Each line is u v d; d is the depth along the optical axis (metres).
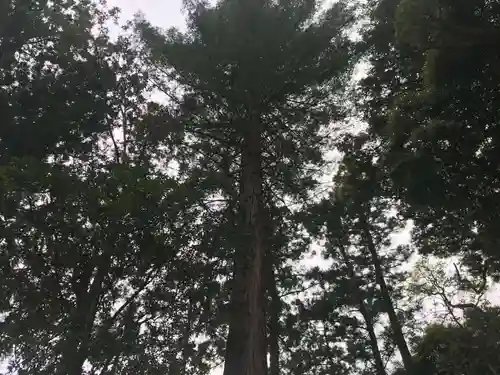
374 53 12.20
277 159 10.74
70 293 6.74
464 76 7.93
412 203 9.22
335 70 10.52
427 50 8.45
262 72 9.67
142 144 10.24
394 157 9.19
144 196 6.50
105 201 6.45
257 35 9.77
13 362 6.24
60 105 10.25
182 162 10.16
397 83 12.02
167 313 7.36
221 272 8.02
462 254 12.79
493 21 7.79
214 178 8.31
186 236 7.23
